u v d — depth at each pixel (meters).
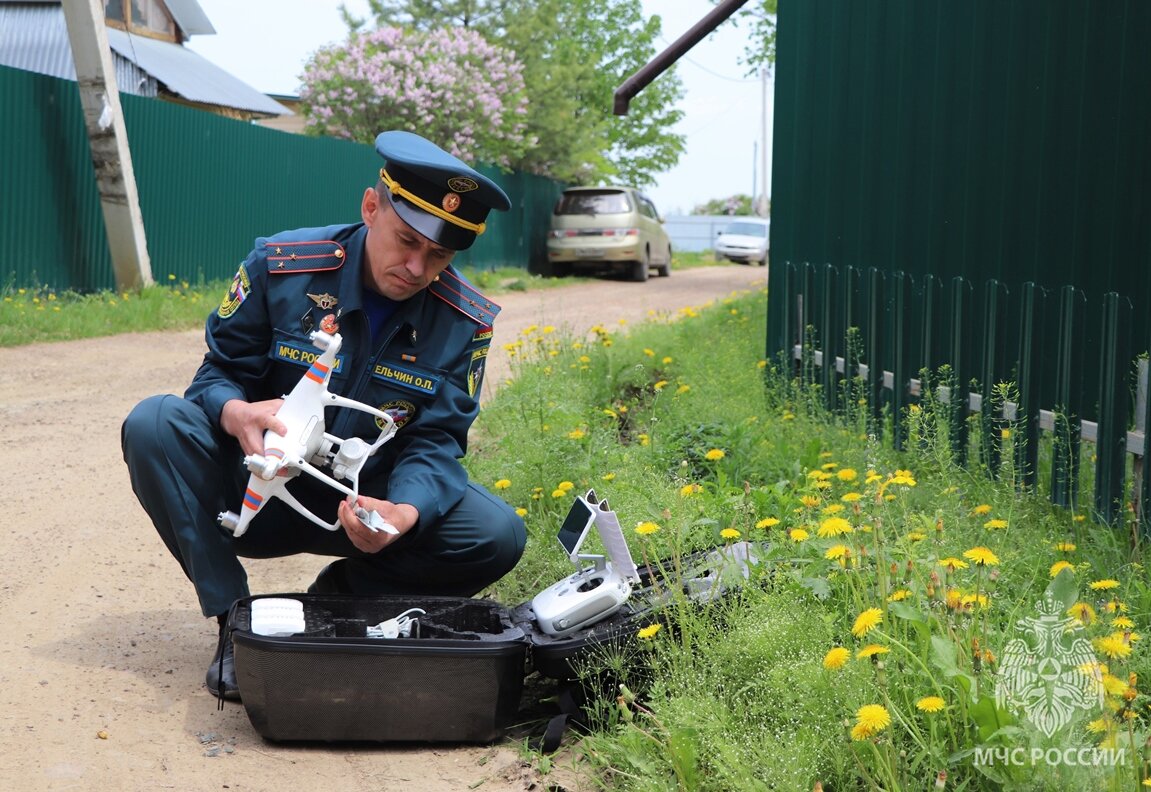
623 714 2.48
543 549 3.86
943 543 2.96
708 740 2.36
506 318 13.97
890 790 2.10
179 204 14.23
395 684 2.63
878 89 5.79
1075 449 4.21
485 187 2.86
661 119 35.91
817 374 6.46
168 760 2.62
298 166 17.33
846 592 2.76
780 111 6.93
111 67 12.11
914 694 2.34
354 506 2.79
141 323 11.45
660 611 2.76
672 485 4.02
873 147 5.85
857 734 2.00
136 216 12.66
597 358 7.29
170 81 17.86
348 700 2.64
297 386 2.87
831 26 6.30
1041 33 4.44
